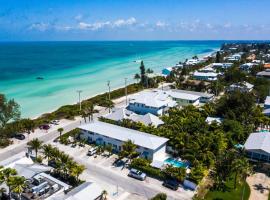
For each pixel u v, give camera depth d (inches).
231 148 3134.8
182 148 2972.4
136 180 2512.3
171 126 3410.4
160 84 7012.8
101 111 4662.9
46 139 3437.5
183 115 3934.5
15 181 2011.6
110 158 2923.2
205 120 3818.9
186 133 3127.5
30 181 2273.6
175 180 2477.9
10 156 2957.7
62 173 2522.1
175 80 7234.3
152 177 2566.4
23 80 7411.4
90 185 2202.3
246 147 2913.4
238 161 2370.8
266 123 3693.4
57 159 2596.0
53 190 2219.5
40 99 5506.9
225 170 2383.1
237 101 3976.4
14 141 3378.4
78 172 2342.5
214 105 4439.0
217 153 2888.8
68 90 6338.6
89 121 4133.9
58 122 4074.8
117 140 3080.7
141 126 3474.4
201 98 5162.4
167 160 2866.6
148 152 2864.2
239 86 5738.2
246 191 2357.3
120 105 5049.2
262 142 2940.5
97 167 2728.8
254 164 2810.0
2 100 3393.2
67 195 2078.0
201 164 2645.2
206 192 2332.7
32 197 2118.6
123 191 2336.4
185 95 4985.2
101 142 3243.1
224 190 2359.7
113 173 2623.0
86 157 2935.5
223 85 6186.0
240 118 3735.2
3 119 3405.5
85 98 5620.1
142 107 4330.7
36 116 4424.2
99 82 7440.9
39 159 2755.9
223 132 3326.8
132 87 6373.0
